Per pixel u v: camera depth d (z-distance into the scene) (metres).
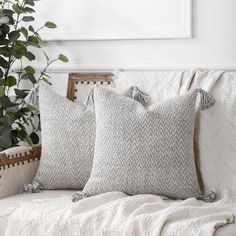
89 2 3.28
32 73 3.34
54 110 2.89
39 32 3.39
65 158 2.82
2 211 2.47
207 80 2.83
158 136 2.59
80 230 2.29
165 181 2.58
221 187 2.68
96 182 2.62
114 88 3.01
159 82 2.91
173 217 2.25
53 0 3.35
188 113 2.63
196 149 2.77
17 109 3.13
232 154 2.70
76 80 3.21
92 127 2.83
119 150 2.61
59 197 2.69
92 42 3.31
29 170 2.94
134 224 2.22
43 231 2.35
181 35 3.10
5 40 3.21
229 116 2.74
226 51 3.05
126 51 3.24
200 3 3.06
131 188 2.59
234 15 3.01
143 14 3.17
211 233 2.11
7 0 3.44
